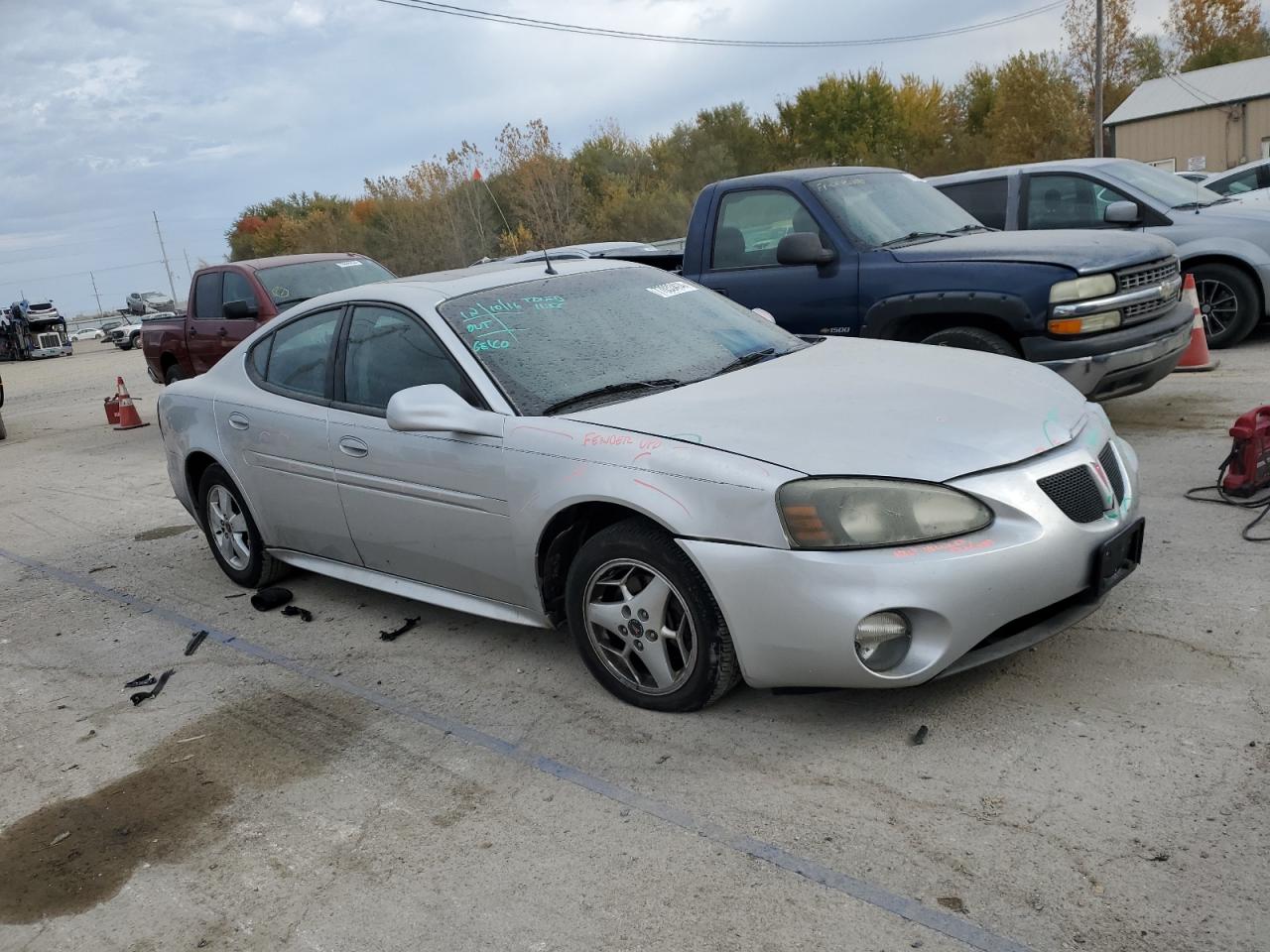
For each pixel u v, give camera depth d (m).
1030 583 3.08
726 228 6.91
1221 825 2.61
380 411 4.29
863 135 47.72
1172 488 5.31
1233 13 47.66
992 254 5.93
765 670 3.18
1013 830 2.71
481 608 4.13
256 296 10.23
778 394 3.64
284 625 4.98
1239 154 33.41
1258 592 3.91
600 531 3.60
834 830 2.81
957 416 3.35
